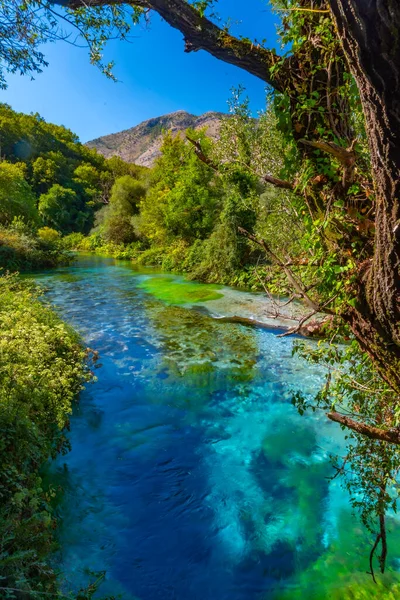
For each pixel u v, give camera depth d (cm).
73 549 357
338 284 180
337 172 184
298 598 321
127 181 3709
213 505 429
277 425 587
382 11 103
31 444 354
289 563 355
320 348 246
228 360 837
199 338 984
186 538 385
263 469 489
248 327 1077
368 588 323
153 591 328
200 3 187
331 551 366
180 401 659
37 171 5375
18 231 2495
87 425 578
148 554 364
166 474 478
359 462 271
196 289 1619
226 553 369
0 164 2842
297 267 256
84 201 5731
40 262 2367
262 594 327
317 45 180
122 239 3712
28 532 269
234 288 1616
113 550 365
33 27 262
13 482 292
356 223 177
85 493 436
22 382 411
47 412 440
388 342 165
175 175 2572
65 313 1220
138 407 638
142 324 1109
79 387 611
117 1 212
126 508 421
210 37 195
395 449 244
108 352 877
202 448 532
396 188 132
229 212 1642
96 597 312
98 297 1483
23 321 632
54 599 258
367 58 114
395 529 384
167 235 2589
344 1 111
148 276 2059
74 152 7031
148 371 778
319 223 186
